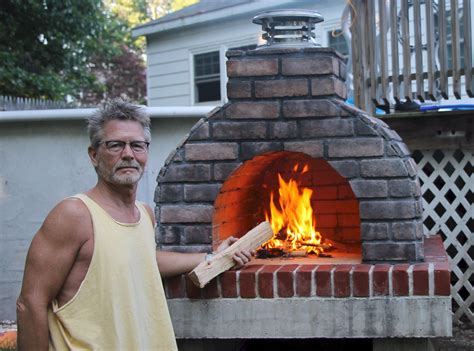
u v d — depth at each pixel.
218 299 3.54
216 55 11.71
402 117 5.34
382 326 3.36
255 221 4.61
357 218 4.45
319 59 3.58
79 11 13.80
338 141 3.57
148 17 30.22
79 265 2.55
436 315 3.31
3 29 13.08
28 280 2.51
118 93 23.83
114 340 2.51
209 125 3.72
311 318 3.45
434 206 5.45
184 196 3.75
